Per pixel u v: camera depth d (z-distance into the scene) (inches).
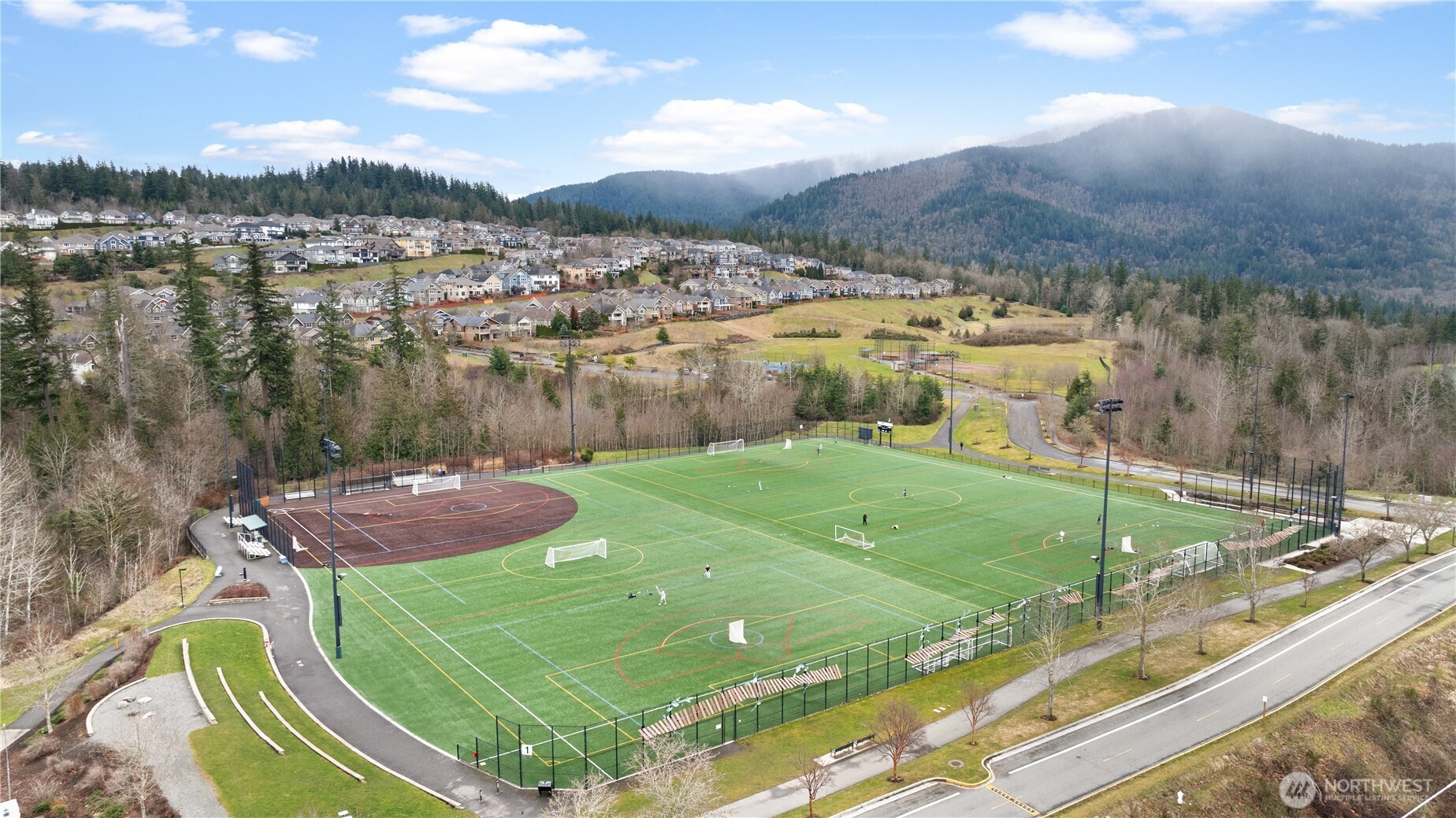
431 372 5905.5
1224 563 3361.2
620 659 2469.2
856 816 1720.0
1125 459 5698.8
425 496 4389.8
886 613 2847.0
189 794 1766.7
